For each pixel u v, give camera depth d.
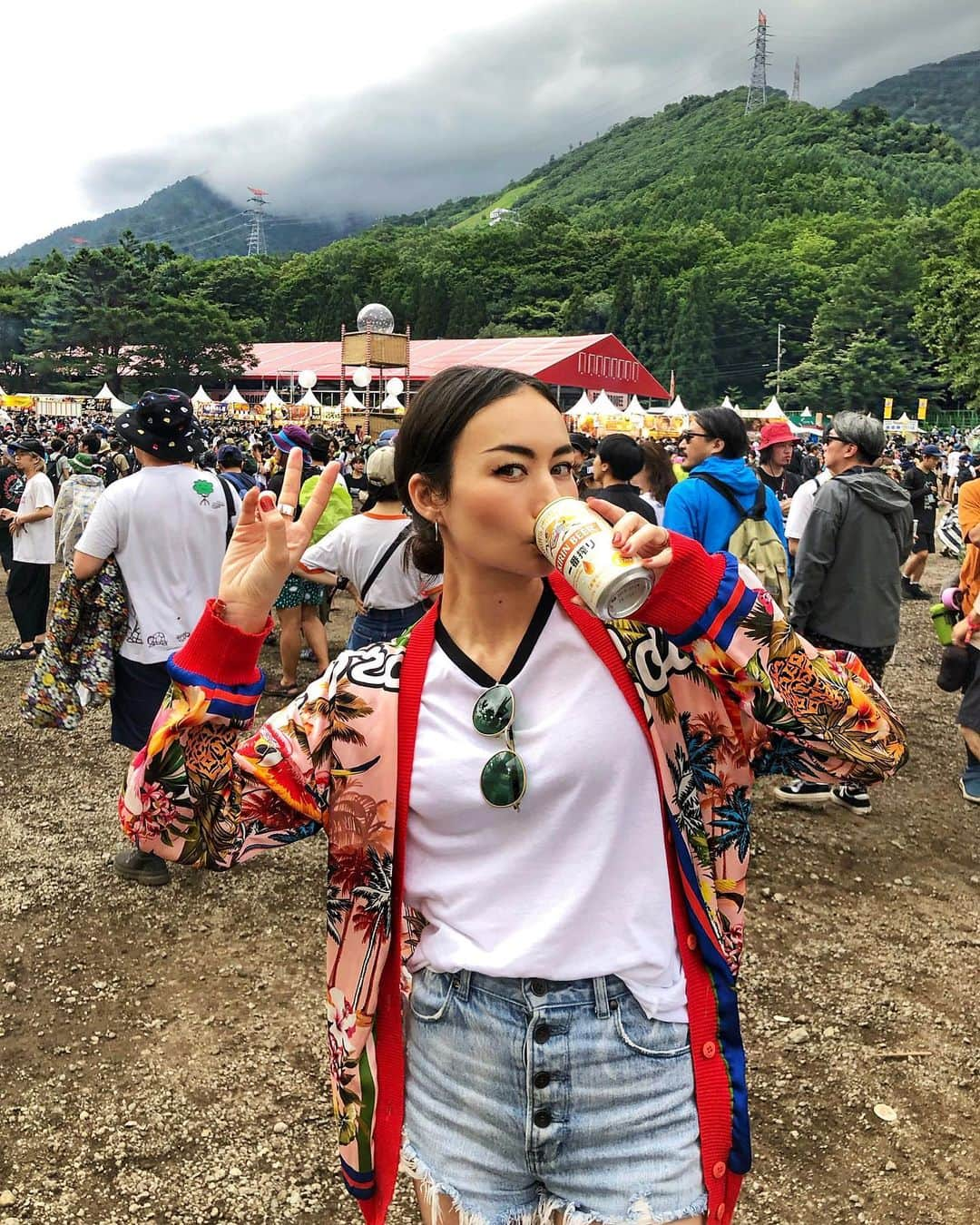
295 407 46.38
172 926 3.78
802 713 1.28
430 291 114.38
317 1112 2.80
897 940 3.77
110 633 4.00
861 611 4.74
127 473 12.34
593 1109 1.27
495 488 1.21
